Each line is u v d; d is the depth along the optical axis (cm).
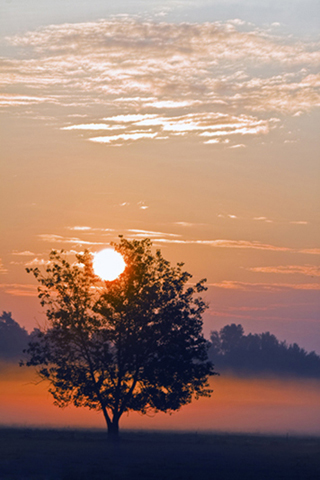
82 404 8356
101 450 6712
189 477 4862
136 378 8131
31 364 8212
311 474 5216
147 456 6256
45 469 5059
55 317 8250
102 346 8094
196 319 8369
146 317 8106
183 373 8119
